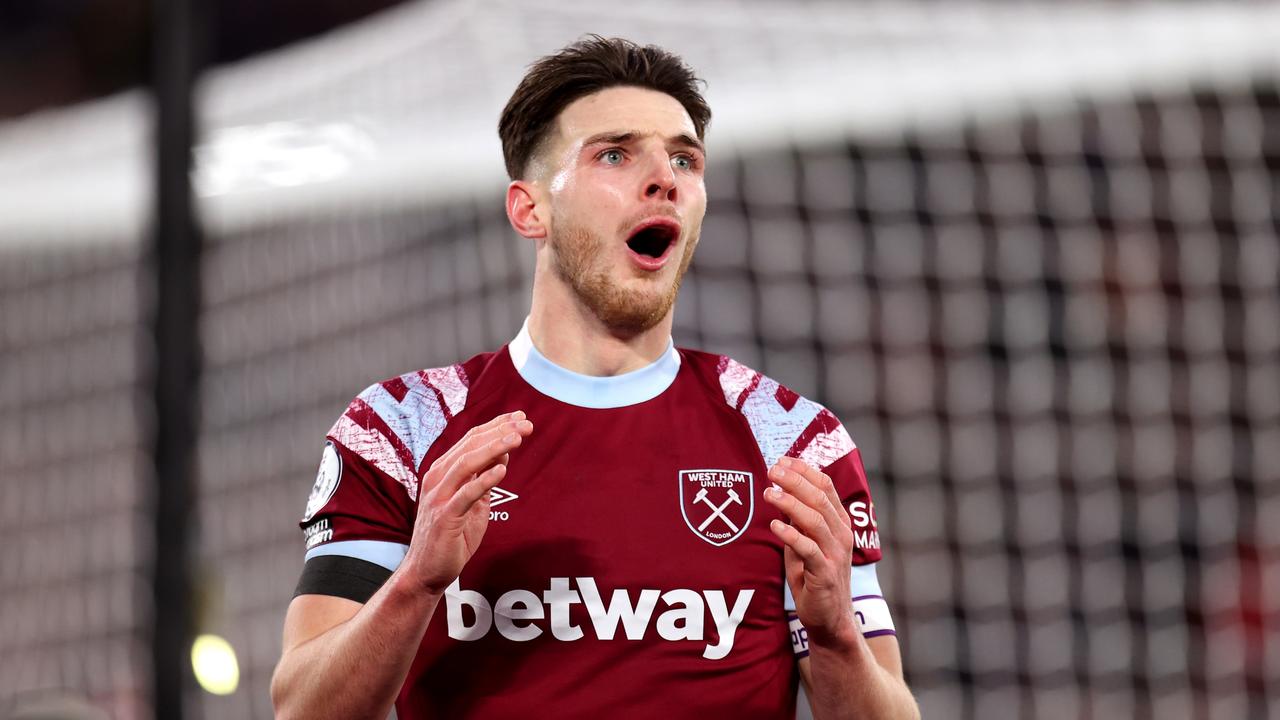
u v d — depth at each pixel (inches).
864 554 231.0
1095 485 900.6
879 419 916.0
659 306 225.1
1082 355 913.5
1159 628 884.0
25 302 880.9
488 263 751.1
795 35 693.9
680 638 211.9
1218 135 890.1
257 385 778.8
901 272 922.1
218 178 687.1
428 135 669.9
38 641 807.1
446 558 191.9
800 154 897.5
